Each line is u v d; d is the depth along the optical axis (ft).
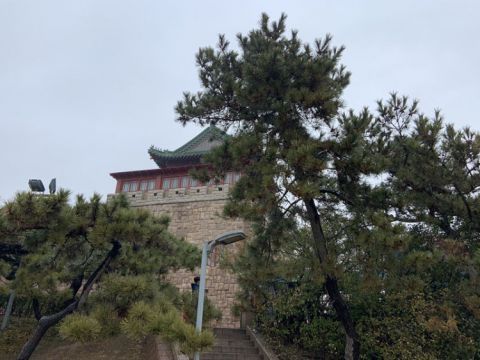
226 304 76.84
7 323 54.34
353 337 37.63
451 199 46.19
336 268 35.83
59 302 32.30
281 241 41.57
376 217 34.55
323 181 39.50
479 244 44.37
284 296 52.01
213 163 42.45
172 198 95.20
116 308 26.11
